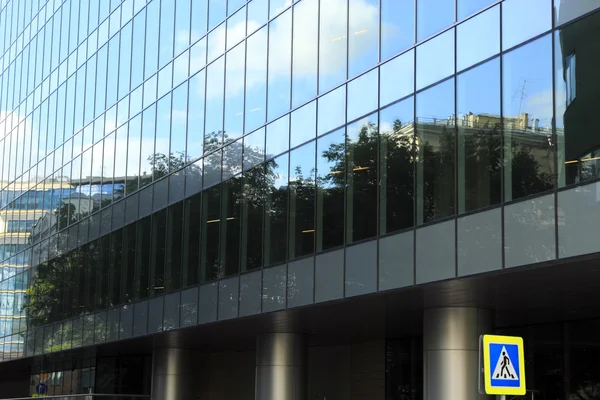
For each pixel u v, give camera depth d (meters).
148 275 29.48
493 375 11.33
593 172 13.71
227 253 24.75
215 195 25.84
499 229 15.55
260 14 24.52
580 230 13.87
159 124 29.95
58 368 48.12
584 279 16.06
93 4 37.16
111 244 32.84
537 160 14.91
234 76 25.56
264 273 22.77
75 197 37.06
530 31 15.41
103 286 33.12
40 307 40.16
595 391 21.44
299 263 21.36
